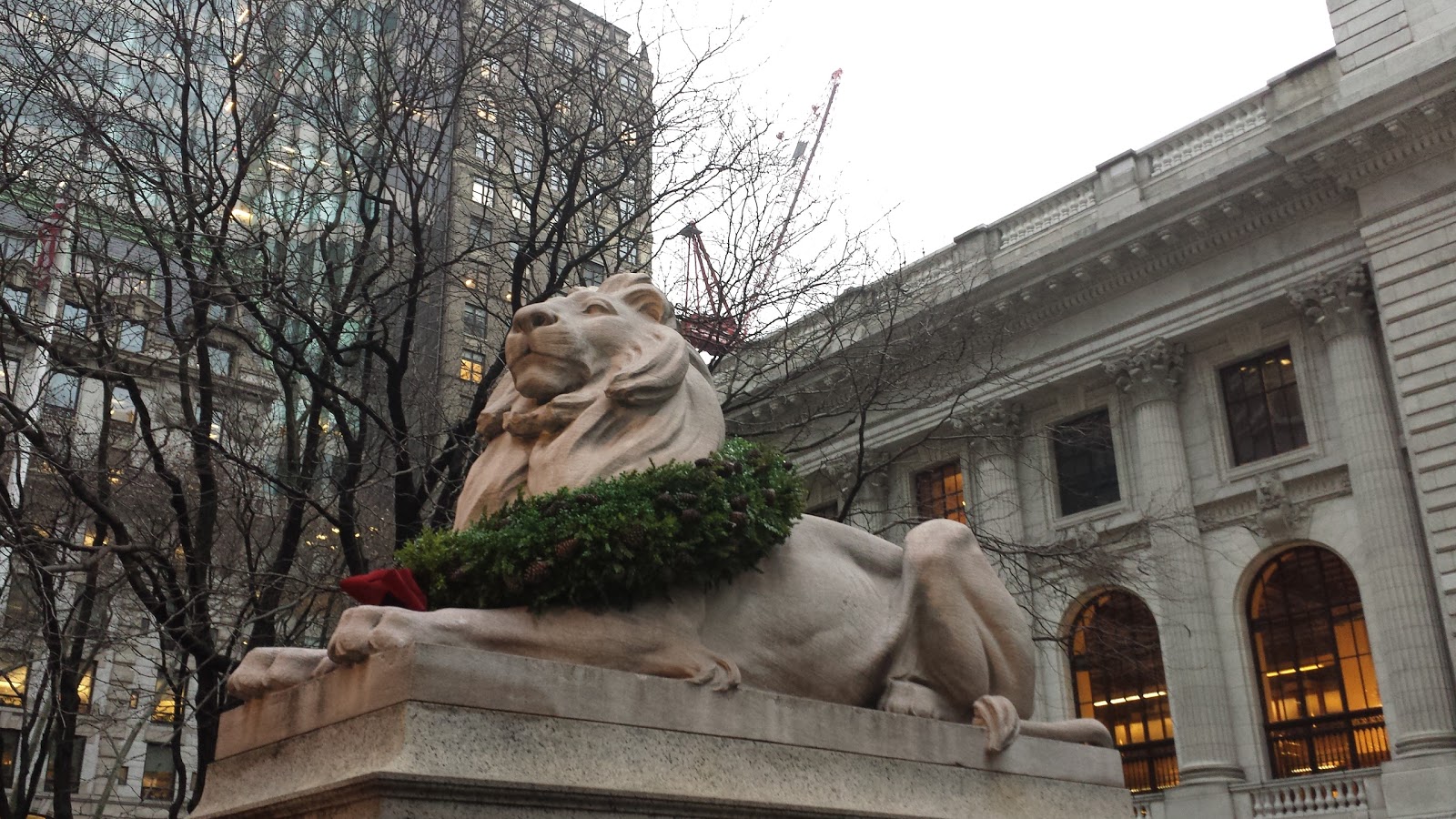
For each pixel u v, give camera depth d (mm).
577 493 4164
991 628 5055
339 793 3141
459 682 3342
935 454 30219
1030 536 28750
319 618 14805
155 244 11859
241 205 15203
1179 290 27625
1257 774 24312
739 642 4305
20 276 14227
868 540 5102
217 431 17156
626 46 17734
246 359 17703
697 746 3781
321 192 15156
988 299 29250
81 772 27531
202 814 3848
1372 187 24828
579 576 3930
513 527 4090
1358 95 24891
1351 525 24391
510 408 4902
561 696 3545
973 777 4574
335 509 15727
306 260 14312
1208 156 28172
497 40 14633
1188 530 26188
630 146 14820
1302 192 25906
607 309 4863
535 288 15406
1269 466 25969
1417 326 23453
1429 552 22922
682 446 4602
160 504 14625
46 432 12156
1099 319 28719
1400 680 22266
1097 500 28656
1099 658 24297
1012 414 29516
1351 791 22156
